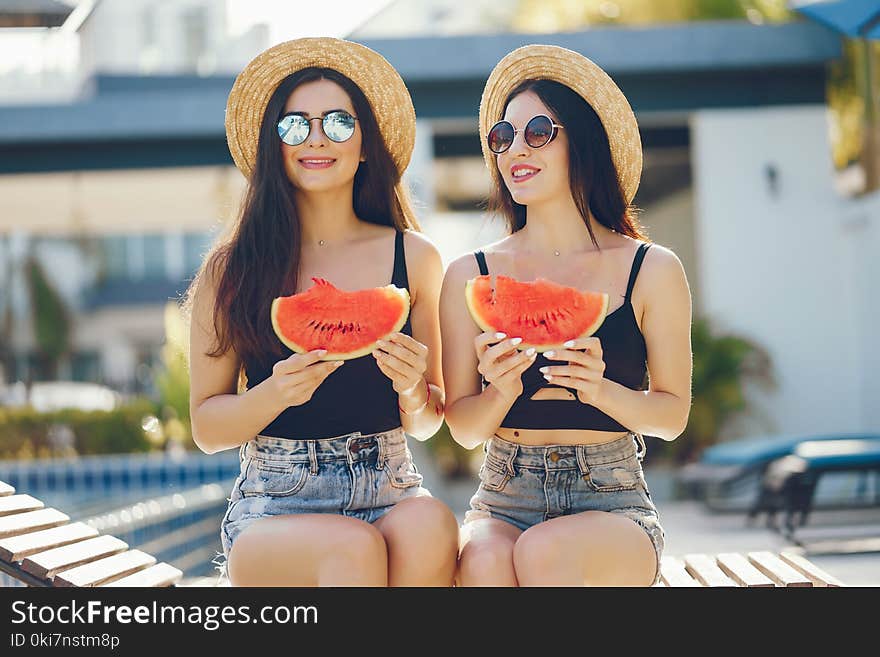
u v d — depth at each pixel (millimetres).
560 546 2645
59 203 14344
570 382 2701
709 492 9266
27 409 11305
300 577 2682
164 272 25703
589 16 14375
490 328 2781
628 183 3244
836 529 7969
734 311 11648
